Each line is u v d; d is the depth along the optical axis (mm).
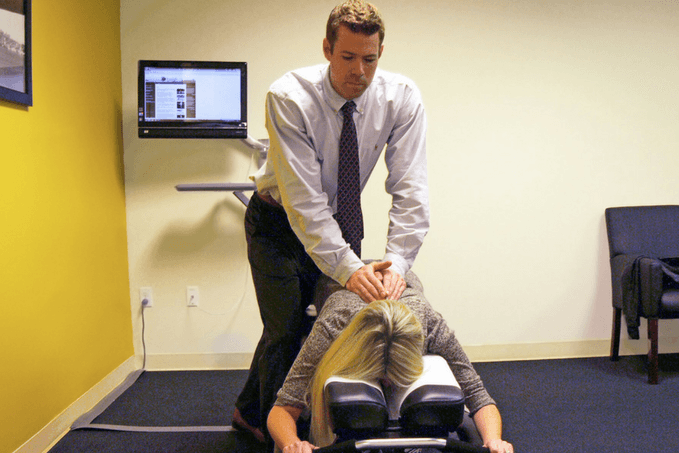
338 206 1446
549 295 3047
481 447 915
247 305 2908
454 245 2992
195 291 2891
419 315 1084
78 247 2287
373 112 1451
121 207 2799
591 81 3014
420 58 2934
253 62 2867
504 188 2998
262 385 1590
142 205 2863
